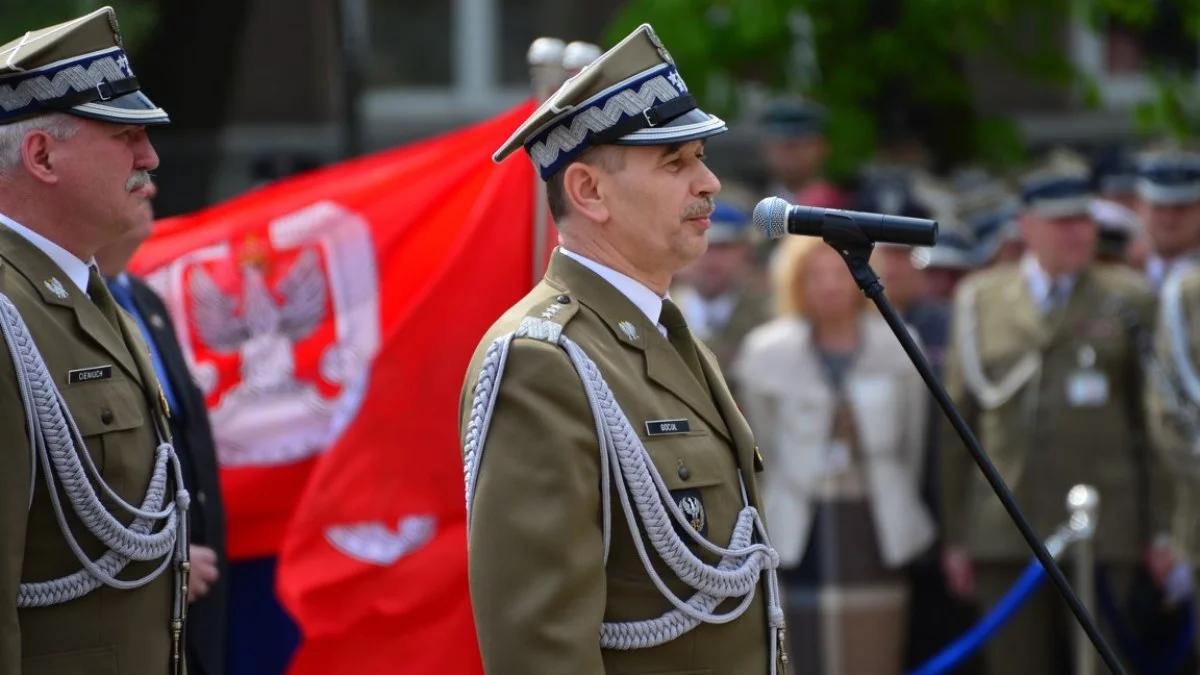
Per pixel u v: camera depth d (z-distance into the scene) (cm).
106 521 980
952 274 2355
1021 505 1900
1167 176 2173
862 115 2803
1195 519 1825
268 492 1452
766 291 2220
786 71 2850
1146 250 2352
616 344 927
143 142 1041
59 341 986
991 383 1939
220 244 1478
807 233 988
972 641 1797
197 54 2412
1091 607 1758
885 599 1870
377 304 1452
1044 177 1933
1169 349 1855
